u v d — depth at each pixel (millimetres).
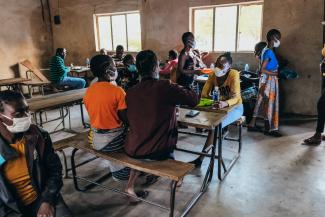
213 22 5762
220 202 2451
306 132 4145
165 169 2037
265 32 5047
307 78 4875
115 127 2301
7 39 7293
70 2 7656
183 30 6059
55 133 4383
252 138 3953
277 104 3930
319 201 2430
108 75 2268
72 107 6086
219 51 5758
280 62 4906
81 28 7680
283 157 3312
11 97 1455
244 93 4457
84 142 2600
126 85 4746
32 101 3742
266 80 3914
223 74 2951
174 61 5047
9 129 1496
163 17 6262
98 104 2217
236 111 3096
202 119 2426
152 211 2352
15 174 1569
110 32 7387
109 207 2430
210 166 2652
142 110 2070
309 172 2934
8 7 7215
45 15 8055
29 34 7742
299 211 2303
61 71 5895
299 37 4789
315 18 4602
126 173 2504
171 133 2168
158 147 2125
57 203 1744
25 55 7727
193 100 2139
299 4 4672
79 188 2734
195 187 2707
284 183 2734
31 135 1598
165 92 2035
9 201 1516
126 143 2258
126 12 6875
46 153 1706
